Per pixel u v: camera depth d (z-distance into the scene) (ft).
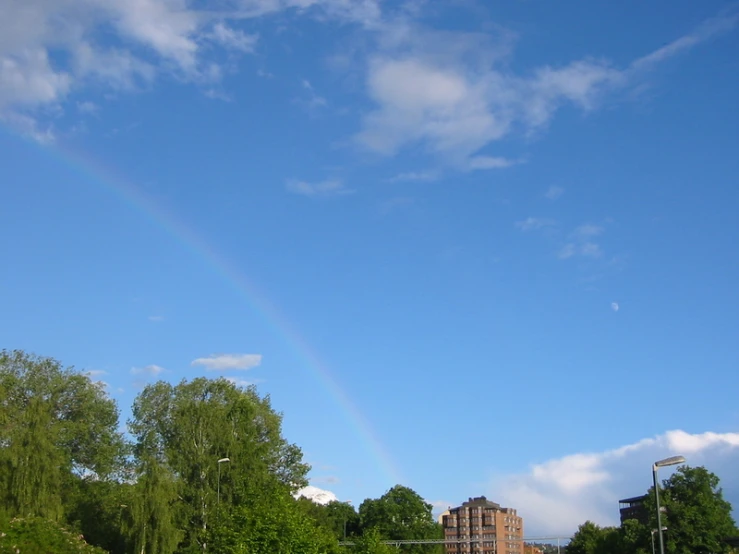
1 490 206.49
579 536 507.30
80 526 233.35
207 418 258.98
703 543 339.36
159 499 217.97
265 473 261.65
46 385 265.75
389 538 472.85
